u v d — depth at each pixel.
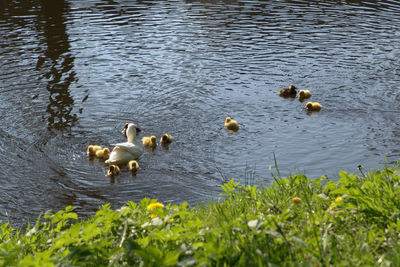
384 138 12.38
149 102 14.84
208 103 14.80
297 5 26.92
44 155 11.86
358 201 4.96
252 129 13.21
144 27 22.48
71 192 10.26
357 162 11.13
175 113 14.20
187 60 18.17
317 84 16.05
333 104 14.62
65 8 26.16
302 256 3.91
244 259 3.69
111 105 14.63
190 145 12.43
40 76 16.59
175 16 24.48
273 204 5.62
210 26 22.61
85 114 14.04
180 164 11.50
